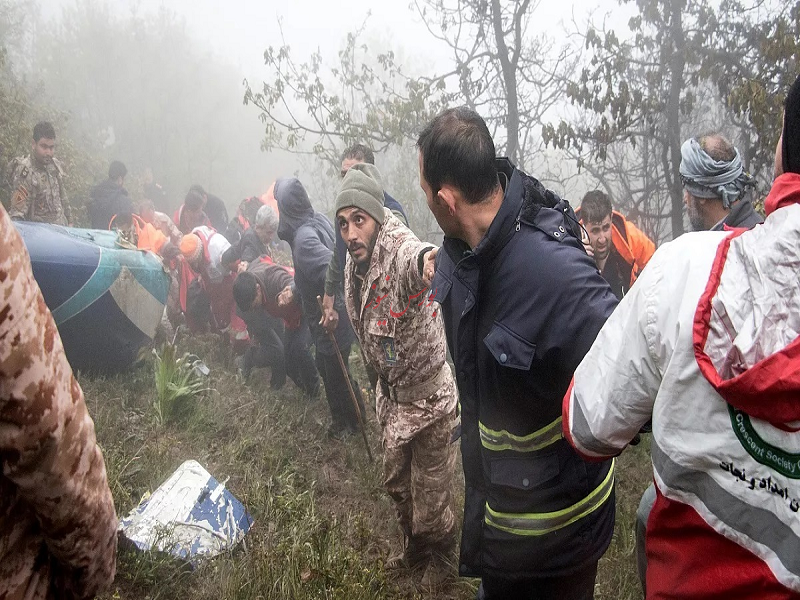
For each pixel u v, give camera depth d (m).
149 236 6.85
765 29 6.06
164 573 2.71
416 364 2.85
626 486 3.91
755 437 1.04
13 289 0.96
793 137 1.08
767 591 1.05
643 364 1.21
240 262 5.93
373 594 2.79
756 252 1.08
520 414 1.98
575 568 2.04
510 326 1.91
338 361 4.42
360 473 4.00
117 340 4.74
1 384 0.95
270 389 5.29
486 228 1.96
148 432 4.04
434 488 2.96
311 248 4.37
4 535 1.05
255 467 3.81
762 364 1.00
